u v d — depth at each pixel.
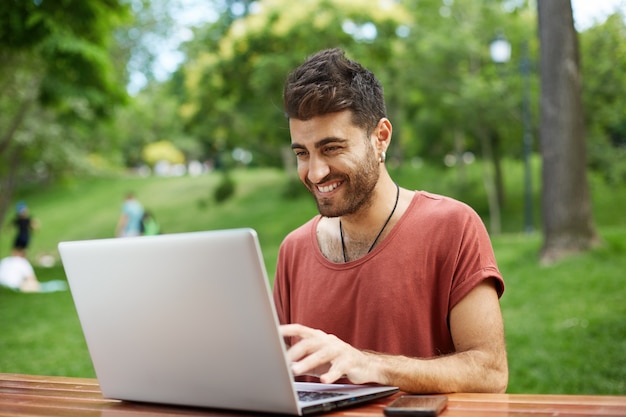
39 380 2.17
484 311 2.00
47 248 24.17
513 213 23.00
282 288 2.36
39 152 20.47
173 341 1.67
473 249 2.06
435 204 2.16
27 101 16.09
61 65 12.08
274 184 26.73
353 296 2.15
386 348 2.09
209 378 1.64
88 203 28.66
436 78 20.05
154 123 33.56
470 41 19.12
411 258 2.10
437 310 2.10
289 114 2.01
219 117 21.36
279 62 16.62
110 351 1.80
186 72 19.73
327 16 16.67
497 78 19.31
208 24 20.89
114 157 26.72
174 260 1.60
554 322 7.39
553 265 10.25
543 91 10.77
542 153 10.91
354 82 2.00
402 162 27.06
